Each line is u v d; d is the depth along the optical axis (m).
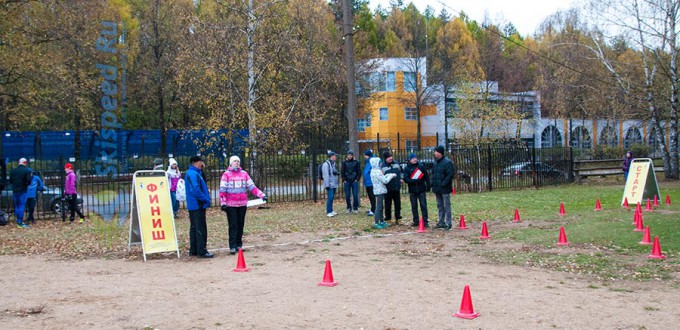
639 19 28.66
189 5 36.97
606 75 35.41
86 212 19.31
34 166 24.20
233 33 22.27
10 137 35.88
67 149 37.00
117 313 6.14
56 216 17.91
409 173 13.62
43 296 7.01
